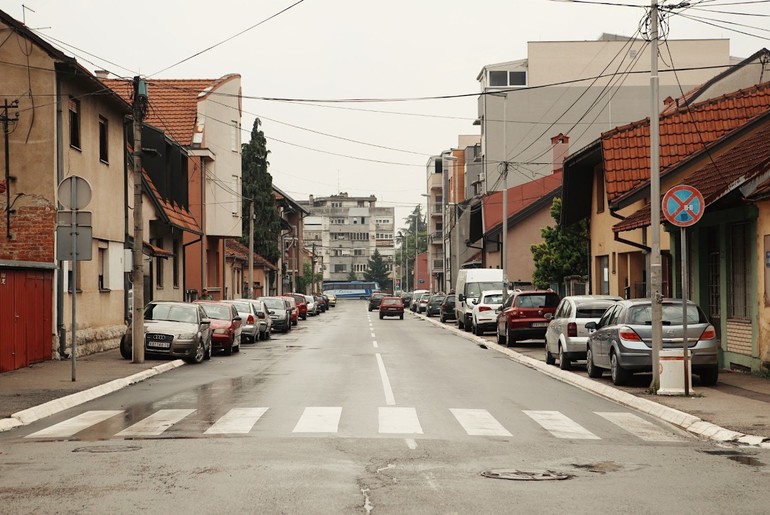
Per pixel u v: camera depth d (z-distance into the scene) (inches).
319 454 404.8
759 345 757.9
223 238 2118.6
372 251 7682.1
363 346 1310.3
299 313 2608.3
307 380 778.2
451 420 526.9
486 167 2920.8
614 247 1306.6
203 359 1035.9
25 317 866.1
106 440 448.5
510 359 1061.1
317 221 7628.0
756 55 1483.8
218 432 474.0
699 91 1496.1
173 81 2007.9
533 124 2859.3
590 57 2839.6
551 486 336.2
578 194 1460.4
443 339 1517.0
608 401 636.1
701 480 350.3
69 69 984.3
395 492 323.6
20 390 660.1
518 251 2262.6
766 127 1046.4
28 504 305.4
